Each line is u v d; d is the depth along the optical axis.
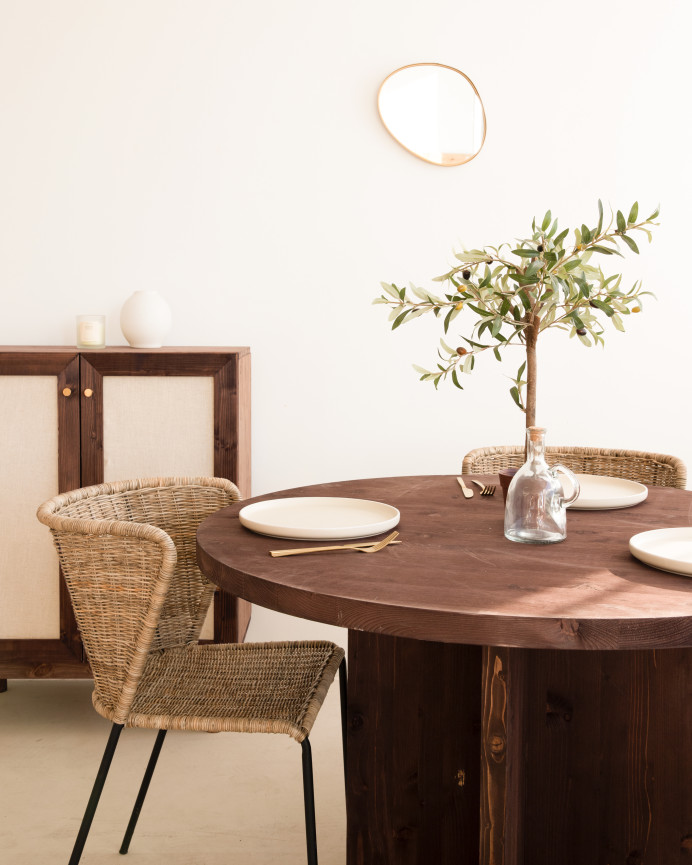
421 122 3.01
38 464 2.57
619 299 1.80
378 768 1.72
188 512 2.00
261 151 3.03
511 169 3.04
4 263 3.04
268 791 2.22
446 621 1.16
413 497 1.92
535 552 1.46
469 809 1.69
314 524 1.63
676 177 3.03
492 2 2.99
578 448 2.49
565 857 1.68
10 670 2.60
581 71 3.01
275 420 3.11
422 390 3.10
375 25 2.99
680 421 3.11
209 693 1.70
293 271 3.06
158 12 2.98
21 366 2.54
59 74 2.99
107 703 1.63
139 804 1.93
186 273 3.05
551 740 1.65
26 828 2.03
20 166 3.01
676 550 1.43
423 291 1.82
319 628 3.16
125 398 2.56
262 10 2.99
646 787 1.63
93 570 1.60
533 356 1.78
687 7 2.98
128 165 3.02
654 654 1.60
